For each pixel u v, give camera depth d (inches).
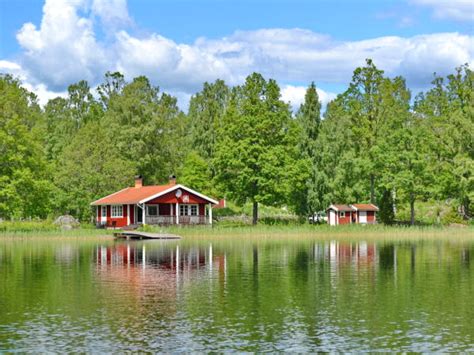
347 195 3981.3
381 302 1068.5
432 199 3769.7
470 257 1841.8
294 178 3454.7
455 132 3683.6
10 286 1264.8
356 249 2178.9
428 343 805.2
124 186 3831.2
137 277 1396.4
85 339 828.6
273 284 1279.5
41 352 773.3
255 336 841.5
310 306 1034.1
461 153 3676.2
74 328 886.4
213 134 4483.3
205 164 4114.2
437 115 4512.8
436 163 3745.1
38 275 1438.2
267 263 1686.8
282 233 3016.7
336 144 3919.8
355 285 1262.3
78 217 3806.6
